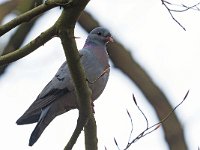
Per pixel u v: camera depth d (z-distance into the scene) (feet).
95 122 28.89
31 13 25.48
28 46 26.02
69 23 25.39
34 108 34.88
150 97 39.55
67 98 36.14
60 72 36.70
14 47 37.88
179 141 37.42
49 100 35.81
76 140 28.19
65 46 25.64
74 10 25.02
